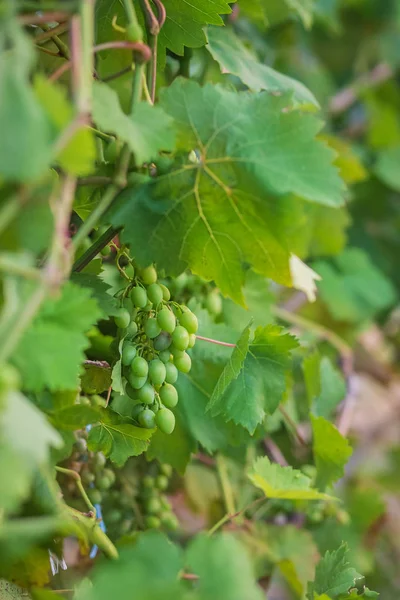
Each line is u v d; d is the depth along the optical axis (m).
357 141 1.46
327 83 1.37
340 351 1.08
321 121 0.62
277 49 1.17
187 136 0.62
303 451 0.91
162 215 0.62
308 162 0.62
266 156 0.62
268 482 0.72
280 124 0.62
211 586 0.54
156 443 0.74
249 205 0.63
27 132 0.48
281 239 0.63
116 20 0.70
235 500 0.88
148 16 0.63
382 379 1.44
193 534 0.90
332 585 0.69
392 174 1.35
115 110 0.57
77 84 0.52
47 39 0.68
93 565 0.71
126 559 0.57
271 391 0.70
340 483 1.10
